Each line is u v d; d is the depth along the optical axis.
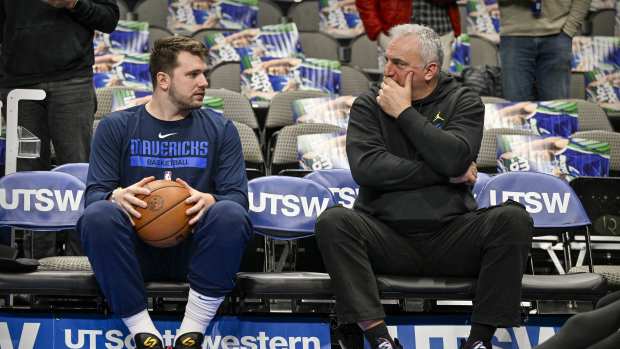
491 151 14.35
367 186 9.28
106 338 8.88
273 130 15.52
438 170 9.05
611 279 10.68
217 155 9.45
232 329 9.01
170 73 9.27
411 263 9.06
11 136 10.52
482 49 20.06
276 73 17.16
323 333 9.10
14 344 8.84
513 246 8.58
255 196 10.12
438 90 9.61
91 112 12.23
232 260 8.55
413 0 16.73
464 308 11.10
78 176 10.84
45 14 11.90
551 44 16.69
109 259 8.39
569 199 10.63
